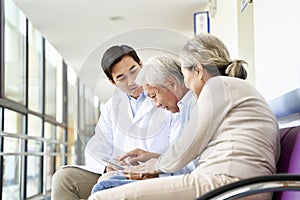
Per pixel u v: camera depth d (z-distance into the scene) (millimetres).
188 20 5918
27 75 5645
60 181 2182
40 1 5133
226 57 1695
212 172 1412
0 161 4062
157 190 1379
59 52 7598
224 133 1455
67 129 8320
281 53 2158
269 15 2389
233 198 998
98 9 5449
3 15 4586
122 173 1678
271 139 1477
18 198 4816
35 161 5754
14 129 5102
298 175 1017
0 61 4500
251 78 2930
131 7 5375
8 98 4816
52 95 7395
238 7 3338
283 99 1970
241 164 1400
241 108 1487
